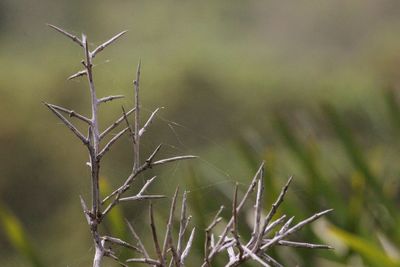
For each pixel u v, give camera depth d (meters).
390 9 28.27
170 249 2.50
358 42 28.19
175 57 21.72
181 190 5.66
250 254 2.45
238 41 26.91
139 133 2.60
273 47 27.52
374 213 5.41
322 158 5.99
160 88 19.33
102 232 4.26
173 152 10.48
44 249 13.62
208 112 19.56
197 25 25.86
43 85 18.11
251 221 4.79
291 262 4.91
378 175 6.14
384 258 4.72
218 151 12.11
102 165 10.34
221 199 5.16
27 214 15.49
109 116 12.45
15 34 22.16
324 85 21.28
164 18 25.27
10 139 16.84
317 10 28.47
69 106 17.86
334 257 4.95
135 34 24.09
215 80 20.55
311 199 5.33
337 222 5.27
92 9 24.22
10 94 18.44
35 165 16.23
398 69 22.09
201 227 4.66
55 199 15.64
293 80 21.98
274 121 5.95
